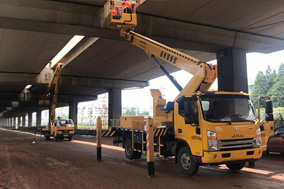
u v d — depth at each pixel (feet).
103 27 51.47
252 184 23.45
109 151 50.96
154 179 25.90
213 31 61.77
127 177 27.02
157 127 32.07
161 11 53.52
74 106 211.00
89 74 124.06
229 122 24.79
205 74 28.27
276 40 69.82
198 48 65.62
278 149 38.22
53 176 27.94
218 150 23.86
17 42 71.26
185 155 27.35
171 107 30.40
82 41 77.66
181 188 22.36
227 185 23.18
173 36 57.52
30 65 99.91
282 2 48.62
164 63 98.17
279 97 195.42
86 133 132.16
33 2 46.68
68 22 49.08
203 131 24.36
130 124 37.83
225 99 26.04
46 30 52.11
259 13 54.34
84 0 48.73
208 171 29.45
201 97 25.45
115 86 139.13
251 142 25.44
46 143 74.95
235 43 65.00
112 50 80.23
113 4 47.65
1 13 44.52
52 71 118.11
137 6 50.96
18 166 34.53
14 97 170.09
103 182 24.95
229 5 50.21
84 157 42.60
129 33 45.50
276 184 23.41
